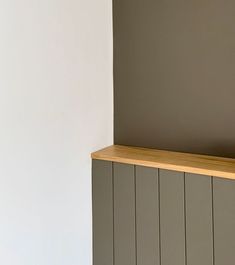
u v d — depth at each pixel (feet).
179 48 5.65
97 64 5.86
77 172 5.62
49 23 5.03
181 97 5.72
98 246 5.94
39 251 5.11
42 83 4.99
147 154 5.72
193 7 5.49
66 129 5.39
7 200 4.66
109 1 6.05
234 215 4.80
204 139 5.61
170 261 5.34
